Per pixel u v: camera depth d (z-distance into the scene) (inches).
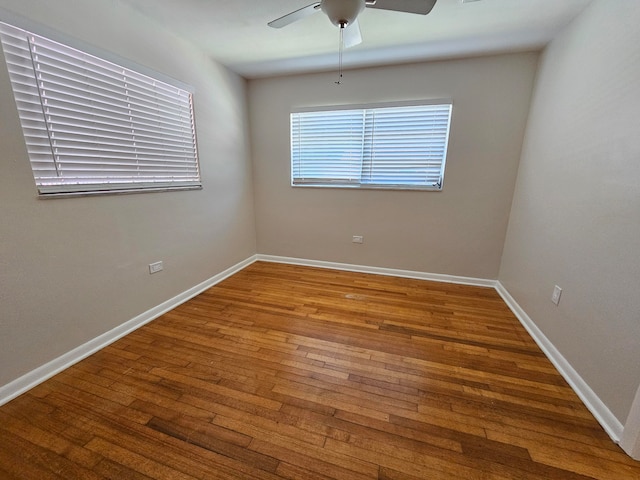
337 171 136.1
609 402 53.9
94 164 74.6
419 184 126.0
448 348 78.9
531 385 65.1
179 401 59.6
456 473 45.6
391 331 87.2
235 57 111.0
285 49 103.2
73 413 56.3
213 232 121.9
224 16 81.7
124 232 82.8
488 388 64.0
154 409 57.5
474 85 108.9
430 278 131.1
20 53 57.9
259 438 51.4
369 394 62.0
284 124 136.9
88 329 74.8
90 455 48.0
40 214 63.0
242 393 62.0
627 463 47.3
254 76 132.9
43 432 52.2
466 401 60.2
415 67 113.7
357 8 58.4
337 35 92.0
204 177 113.5
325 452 48.9
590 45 68.9
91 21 68.9
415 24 83.7
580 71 72.6
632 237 51.3
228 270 134.3
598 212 61.3
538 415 56.7
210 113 113.6
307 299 109.3
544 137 90.1
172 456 48.0
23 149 59.4
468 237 122.6
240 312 98.9
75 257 70.6
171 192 98.3
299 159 140.6
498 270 121.6
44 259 64.3
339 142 132.4
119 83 78.4
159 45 87.8
